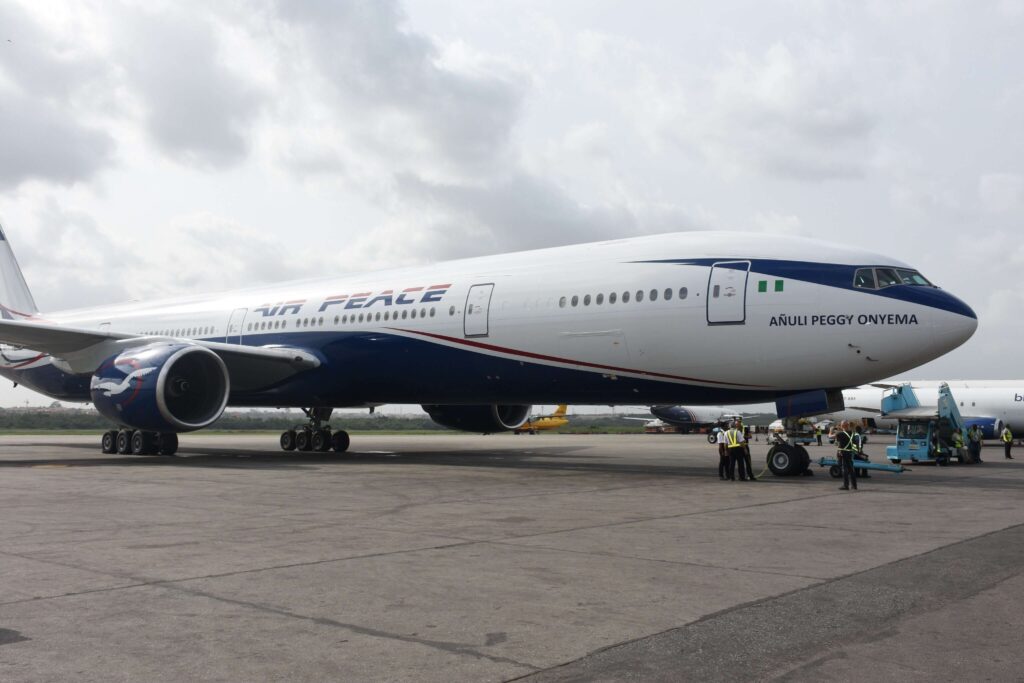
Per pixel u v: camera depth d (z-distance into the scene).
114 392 18.52
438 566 6.71
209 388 19.69
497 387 18.56
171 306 25.73
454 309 18.84
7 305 30.44
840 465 16.17
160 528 8.79
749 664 4.21
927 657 4.34
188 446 32.03
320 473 16.64
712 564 6.84
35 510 10.30
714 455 26.41
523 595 5.70
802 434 16.59
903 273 14.86
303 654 4.36
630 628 4.88
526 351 17.67
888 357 14.38
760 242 15.92
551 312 17.33
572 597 5.65
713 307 15.48
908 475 18.11
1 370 28.06
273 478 15.33
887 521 9.59
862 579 6.25
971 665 4.20
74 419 94.12
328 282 22.48
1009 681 3.97
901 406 26.38
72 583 6.00
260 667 4.14
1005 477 17.39
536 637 4.69
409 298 19.83
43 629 4.77
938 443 23.70
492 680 3.97
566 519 9.66
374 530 8.71
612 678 4.00
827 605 5.44
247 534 8.39
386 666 4.17
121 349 19.88
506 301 18.06
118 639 4.59
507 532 8.59
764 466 20.77
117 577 6.22
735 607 5.39
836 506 11.16
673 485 14.33
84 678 3.95
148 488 13.24
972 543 7.96
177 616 5.09
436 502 11.42
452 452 27.27
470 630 4.84
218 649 4.43
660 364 16.14
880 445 37.91
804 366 14.84
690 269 15.99
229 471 17.05
